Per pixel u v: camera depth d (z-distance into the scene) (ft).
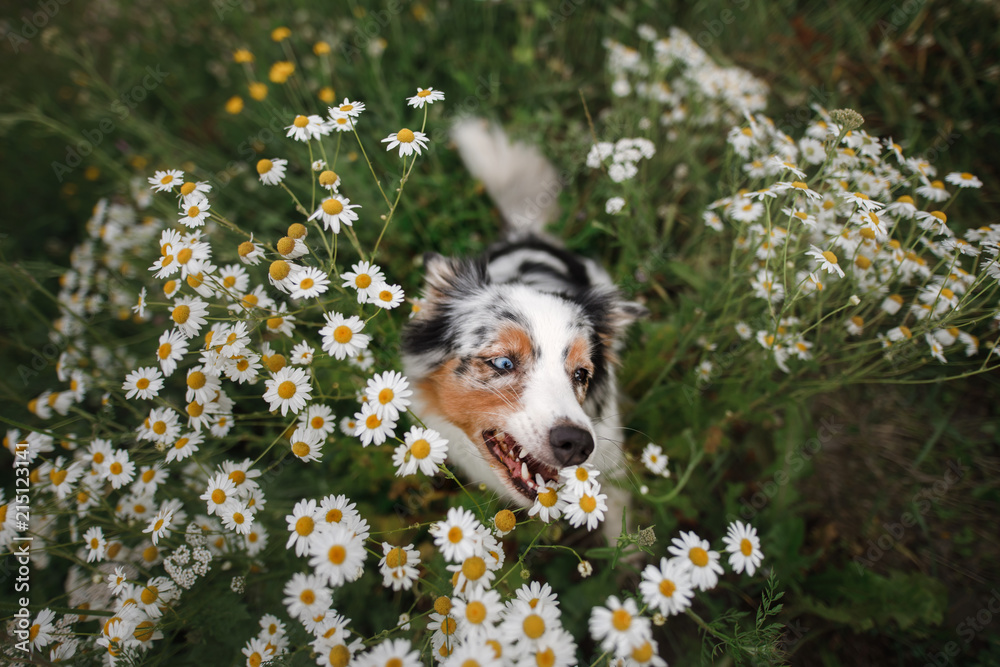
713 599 1.93
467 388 1.82
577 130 2.74
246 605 1.62
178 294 1.69
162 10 3.57
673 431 2.15
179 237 1.51
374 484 2.02
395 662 1.18
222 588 1.59
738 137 1.94
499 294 1.93
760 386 2.02
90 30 3.45
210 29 3.49
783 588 1.90
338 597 1.73
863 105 2.90
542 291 1.97
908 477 2.18
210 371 1.48
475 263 2.06
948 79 2.69
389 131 2.79
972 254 1.63
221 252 2.15
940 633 1.88
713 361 2.07
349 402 2.04
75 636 1.49
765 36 3.17
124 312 2.11
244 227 2.61
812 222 1.57
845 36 3.06
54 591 1.89
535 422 1.67
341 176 2.43
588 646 1.76
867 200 1.60
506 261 2.41
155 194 2.33
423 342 1.95
